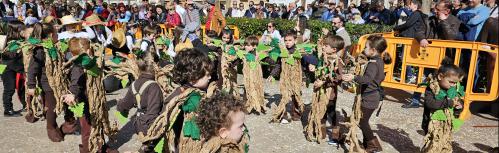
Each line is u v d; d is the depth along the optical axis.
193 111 2.57
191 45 5.84
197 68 2.62
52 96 4.78
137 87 3.26
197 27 7.39
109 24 12.80
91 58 3.96
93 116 4.13
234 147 2.14
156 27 7.21
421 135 5.50
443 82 3.90
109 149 4.43
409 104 7.12
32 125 5.52
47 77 4.53
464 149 4.96
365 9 12.73
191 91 2.59
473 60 6.16
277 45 5.71
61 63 4.59
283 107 5.66
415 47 6.90
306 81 5.66
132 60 4.10
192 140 2.52
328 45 4.59
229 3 15.47
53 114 4.84
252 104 6.05
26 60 5.05
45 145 4.80
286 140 5.09
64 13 12.95
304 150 4.77
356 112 4.36
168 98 2.85
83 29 7.44
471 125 5.77
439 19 7.01
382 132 5.59
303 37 8.99
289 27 11.11
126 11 14.73
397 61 7.94
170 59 5.79
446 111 3.95
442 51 6.62
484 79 6.78
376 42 4.11
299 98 5.68
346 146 4.91
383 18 11.36
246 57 5.99
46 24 4.77
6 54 5.63
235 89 6.07
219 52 5.82
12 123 5.59
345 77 4.14
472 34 6.68
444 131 3.98
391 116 6.39
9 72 5.74
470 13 6.83
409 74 7.75
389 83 7.23
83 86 4.04
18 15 16.83
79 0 20.00
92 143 4.20
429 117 4.13
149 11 14.79
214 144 2.11
